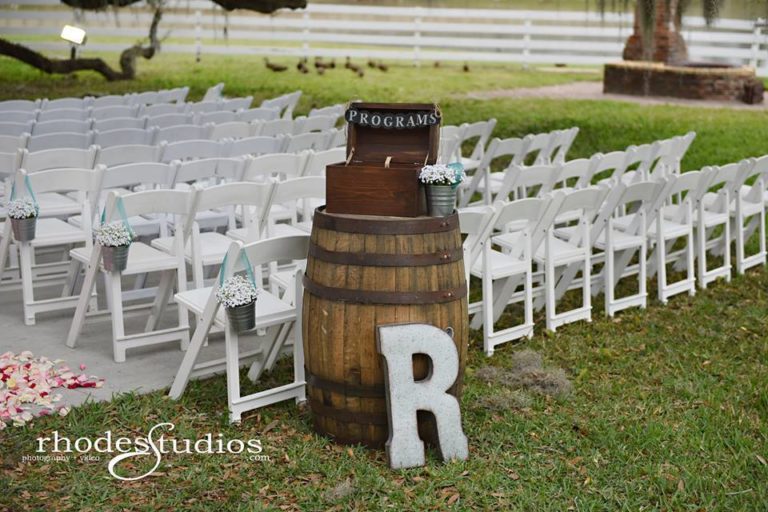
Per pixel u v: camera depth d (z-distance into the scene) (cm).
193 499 359
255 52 2050
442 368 385
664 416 444
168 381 464
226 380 467
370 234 380
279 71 1803
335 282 386
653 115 1396
